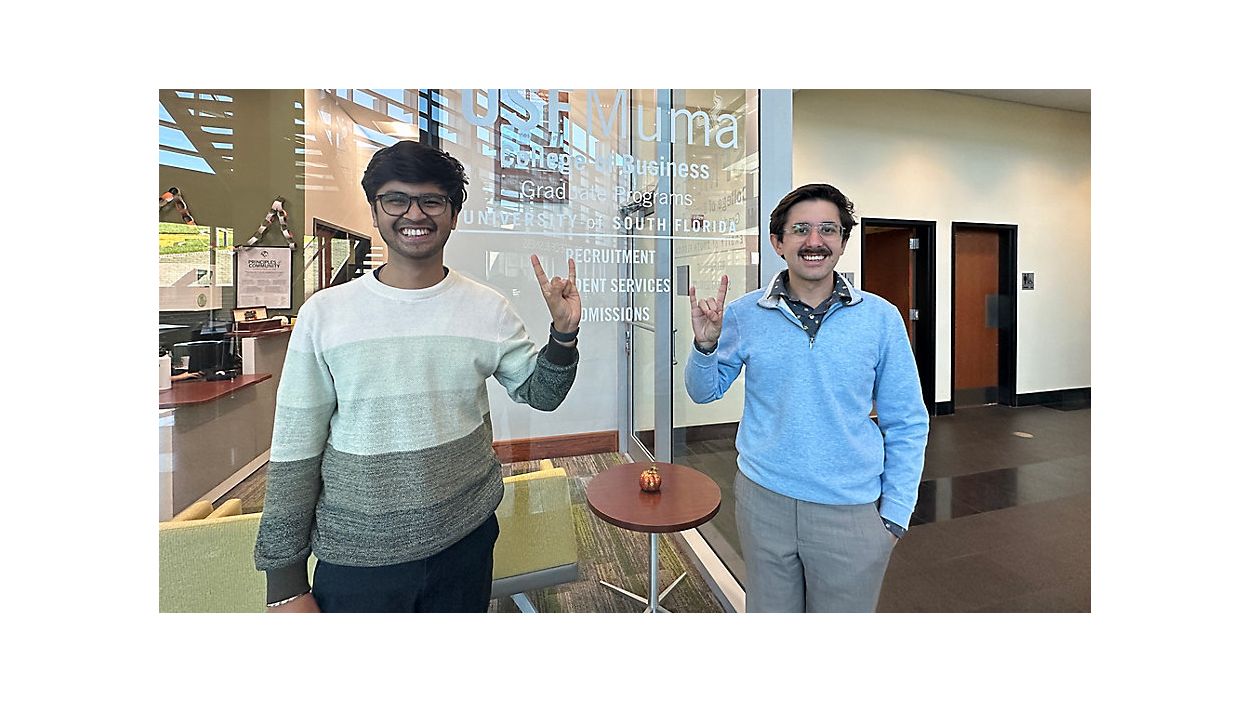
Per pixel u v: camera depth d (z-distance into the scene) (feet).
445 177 3.89
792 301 3.84
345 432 3.74
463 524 3.91
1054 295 11.85
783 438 3.84
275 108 3.85
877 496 3.77
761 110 4.34
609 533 4.17
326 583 3.80
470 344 3.87
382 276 3.79
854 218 3.85
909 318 10.81
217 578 3.85
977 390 12.04
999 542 6.45
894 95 9.50
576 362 4.06
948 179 10.24
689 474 4.14
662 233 4.17
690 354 4.13
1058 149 11.12
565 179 4.04
